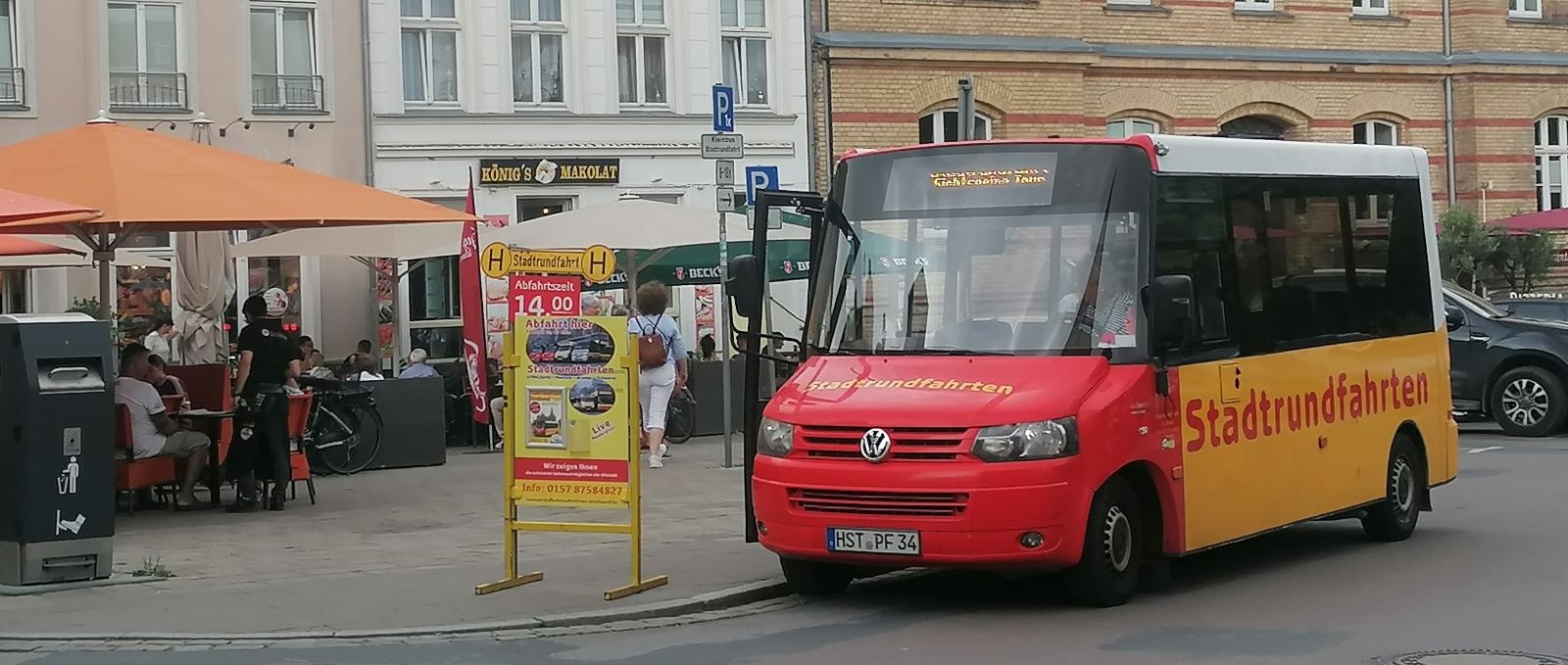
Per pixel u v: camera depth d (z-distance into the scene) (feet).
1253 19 107.65
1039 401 33.27
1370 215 43.98
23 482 36.78
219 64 82.84
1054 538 32.83
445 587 37.32
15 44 79.61
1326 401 41.27
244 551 43.39
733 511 50.39
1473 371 75.77
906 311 36.45
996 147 36.88
